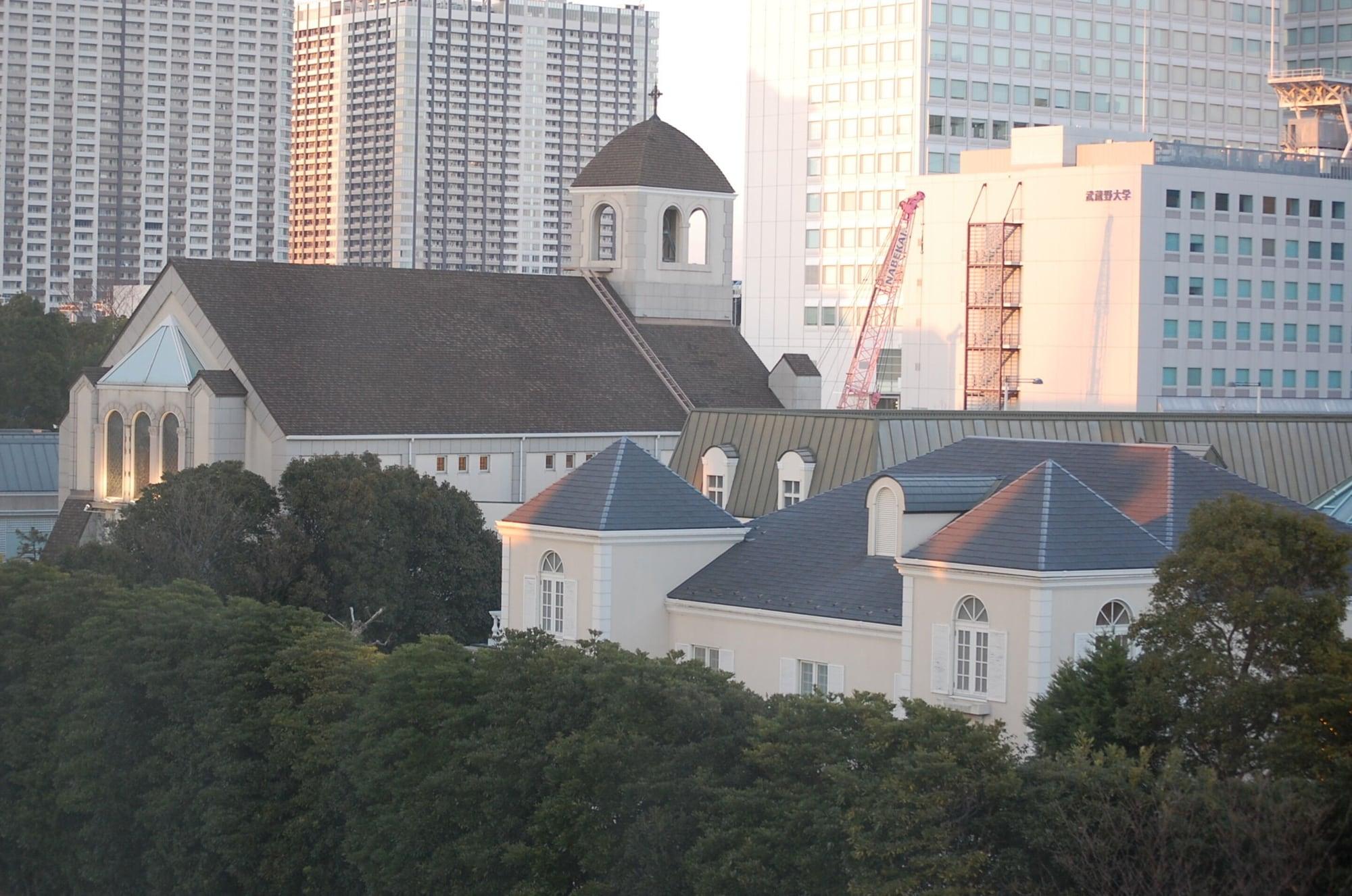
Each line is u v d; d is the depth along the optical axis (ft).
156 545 602.44
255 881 442.91
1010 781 302.25
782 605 428.15
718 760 357.20
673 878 355.36
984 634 380.17
